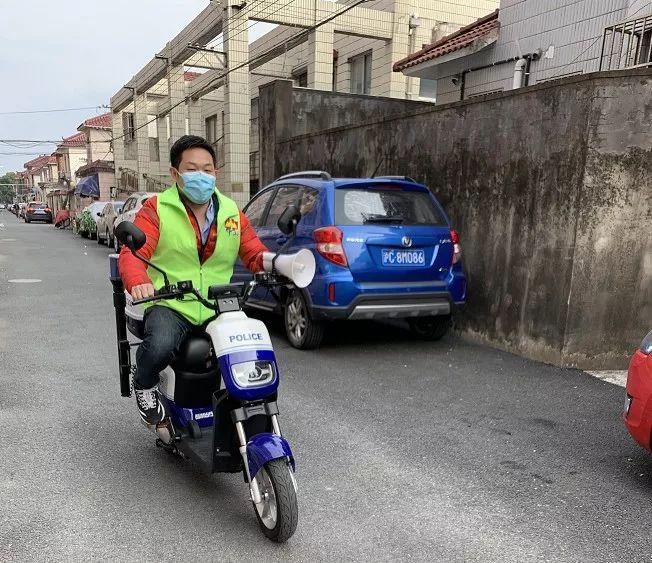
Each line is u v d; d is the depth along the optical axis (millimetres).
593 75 5047
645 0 7297
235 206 3248
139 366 3115
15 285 10547
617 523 3025
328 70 15945
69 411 4438
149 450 3811
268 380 2760
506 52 10062
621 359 5660
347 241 5551
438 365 5738
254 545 2791
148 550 2740
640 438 3277
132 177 29891
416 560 2695
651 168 5293
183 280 3139
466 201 6676
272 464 2707
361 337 6852
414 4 16031
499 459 3738
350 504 3178
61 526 2926
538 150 5672
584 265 5387
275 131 10914
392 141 7879
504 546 2812
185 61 22844
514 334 6133
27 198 86000
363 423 4281
